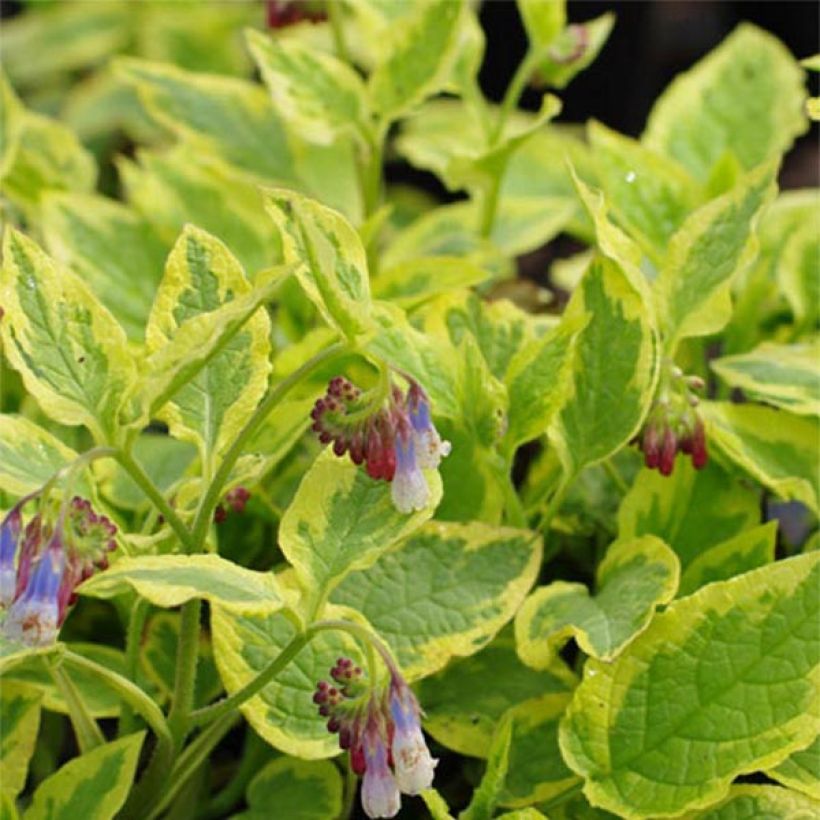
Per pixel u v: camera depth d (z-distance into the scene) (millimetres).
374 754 561
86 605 695
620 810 596
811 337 721
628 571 625
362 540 586
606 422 638
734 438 647
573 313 643
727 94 781
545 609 624
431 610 619
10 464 587
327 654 613
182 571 566
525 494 700
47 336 582
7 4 1405
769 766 590
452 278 697
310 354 666
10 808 601
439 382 635
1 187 778
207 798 667
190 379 573
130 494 672
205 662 658
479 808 606
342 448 573
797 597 597
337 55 759
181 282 604
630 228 720
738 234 651
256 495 680
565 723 606
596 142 727
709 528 658
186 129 781
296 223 580
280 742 604
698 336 691
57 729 681
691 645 602
